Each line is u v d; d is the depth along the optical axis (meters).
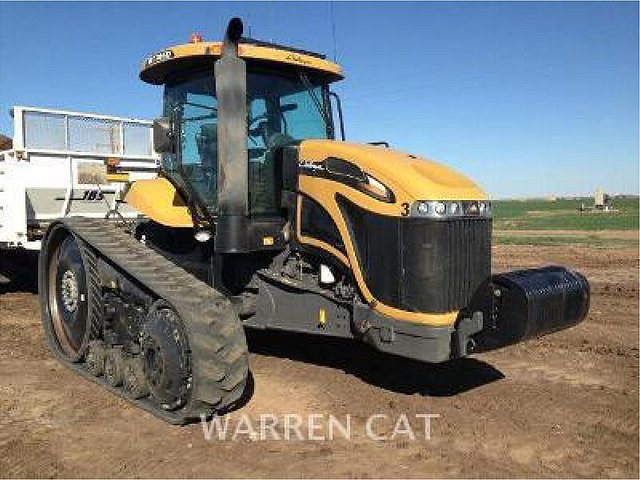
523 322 5.06
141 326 5.57
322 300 5.45
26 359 6.92
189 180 5.96
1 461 4.45
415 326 4.79
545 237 25.16
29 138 8.95
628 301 10.36
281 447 4.66
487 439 4.80
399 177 4.89
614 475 4.27
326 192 5.32
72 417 5.25
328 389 5.86
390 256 4.89
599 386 6.01
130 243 6.13
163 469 4.33
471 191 5.00
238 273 5.93
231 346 4.92
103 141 9.82
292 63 5.86
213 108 5.82
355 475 4.23
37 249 8.98
